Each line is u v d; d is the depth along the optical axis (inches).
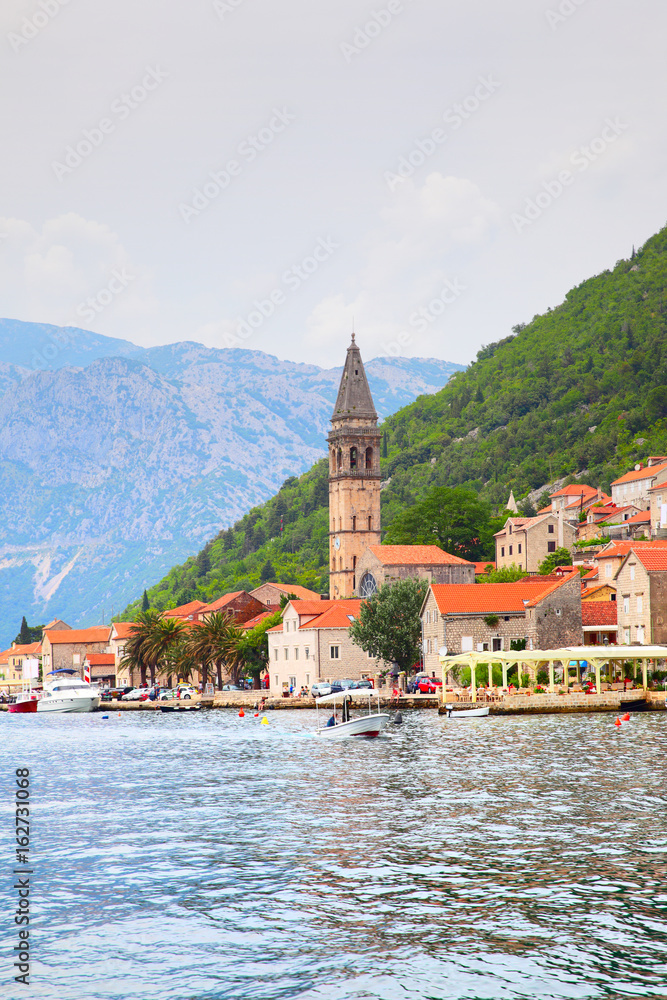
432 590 5792.3
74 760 3927.2
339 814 2479.1
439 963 1480.1
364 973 1459.2
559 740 3683.6
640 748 3395.7
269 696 7258.9
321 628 7071.9
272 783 3048.7
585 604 5900.6
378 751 3686.0
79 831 2391.7
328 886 1844.2
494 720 4571.9
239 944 1579.7
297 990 1417.3
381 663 7047.2
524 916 1648.6
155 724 5915.4
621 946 1519.4
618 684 5044.3
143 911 1749.5
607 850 2014.0
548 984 1406.3
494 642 5625.0
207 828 2375.7
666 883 1792.6
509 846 2071.9
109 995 1423.5
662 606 5226.4
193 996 1412.4
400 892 1792.6
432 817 2381.9
